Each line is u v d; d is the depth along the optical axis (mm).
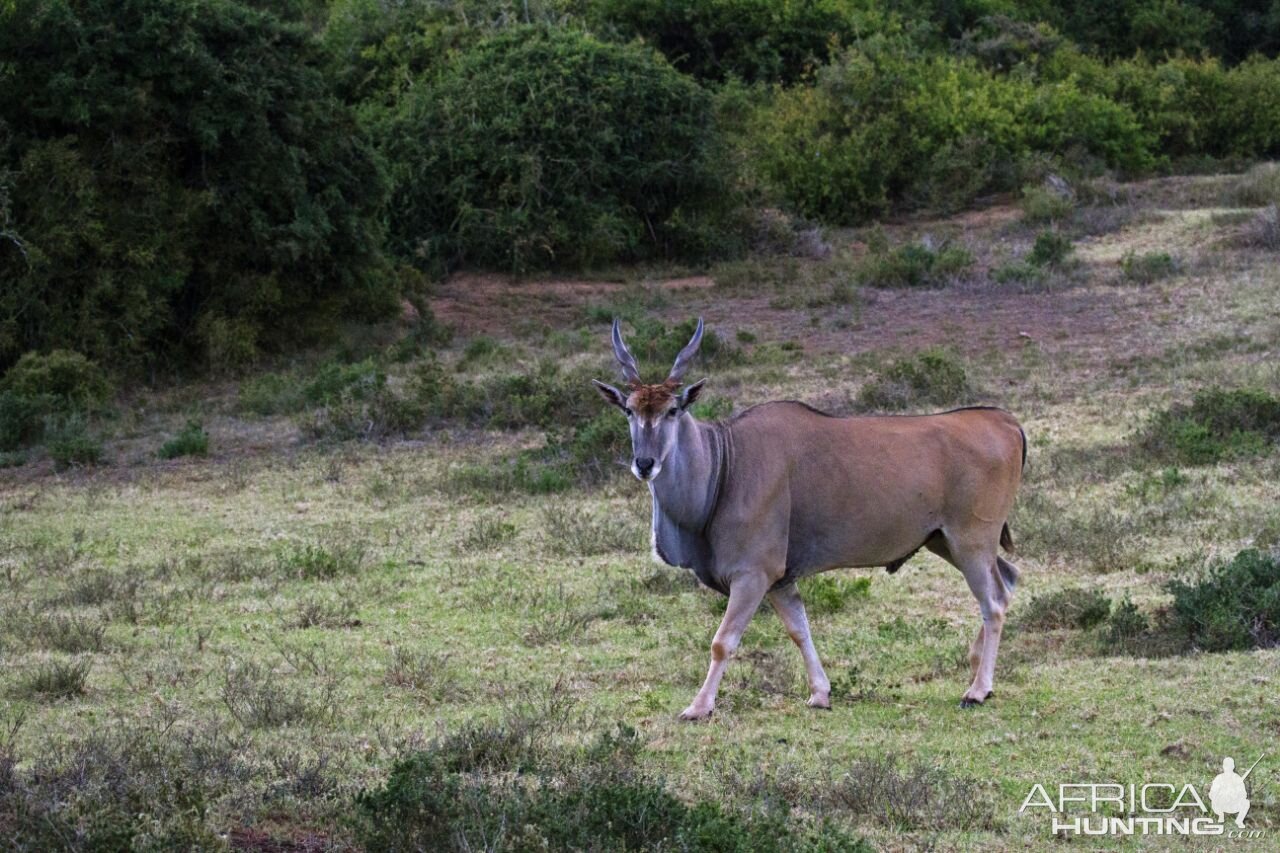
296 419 30078
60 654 15398
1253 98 56500
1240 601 14617
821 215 48031
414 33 49719
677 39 56531
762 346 33594
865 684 13742
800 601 13367
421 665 14562
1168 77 56719
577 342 35219
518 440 27812
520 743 11477
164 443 28297
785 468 12750
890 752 11625
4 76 33281
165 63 34438
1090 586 16969
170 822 9203
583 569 18828
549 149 43938
